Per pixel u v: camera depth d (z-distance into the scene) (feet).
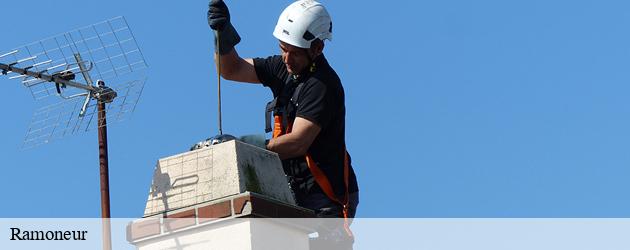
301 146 25.52
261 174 23.21
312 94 25.88
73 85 38.19
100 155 39.58
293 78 26.66
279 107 26.73
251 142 25.26
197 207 22.67
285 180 23.89
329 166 26.30
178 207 22.95
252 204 22.16
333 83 26.21
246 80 28.35
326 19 26.76
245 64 28.32
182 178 23.13
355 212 27.27
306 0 26.76
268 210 22.57
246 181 22.70
